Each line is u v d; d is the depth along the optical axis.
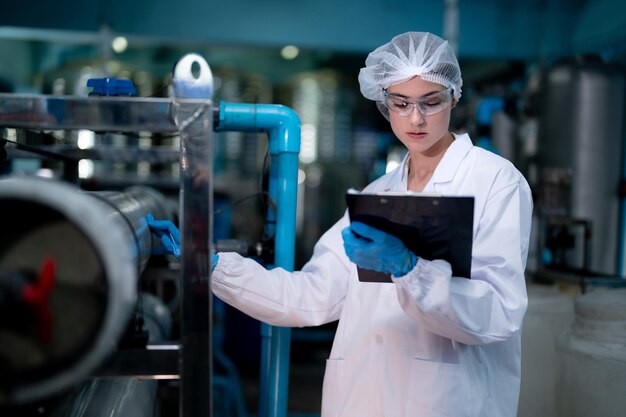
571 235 2.80
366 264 1.17
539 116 3.39
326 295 1.52
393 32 4.32
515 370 1.40
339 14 4.30
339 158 5.15
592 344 1.79
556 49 4.27
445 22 4.16
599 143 3.27
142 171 4.12
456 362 1.31
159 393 2.11
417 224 1.13
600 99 3.25
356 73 5.90
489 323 1.22
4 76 4.55
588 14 4.11
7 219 0.91
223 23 4.24
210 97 1.31
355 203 1.14
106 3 4.16
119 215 1.13
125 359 1.13
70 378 0.91
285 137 1.66
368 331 1.42
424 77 1.35
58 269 0.91
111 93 1.35
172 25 4.21
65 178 1.93
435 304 1.16
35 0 4.11
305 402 3.52
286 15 4.27
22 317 0.90
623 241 3.37
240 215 4.84
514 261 1.29
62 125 1.11
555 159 3.32
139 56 5.57
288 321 1.52
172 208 2.37
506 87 4.23
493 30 4.34
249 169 5.02
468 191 1.38
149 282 2.41
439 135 1.38
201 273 1.13
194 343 1.13
